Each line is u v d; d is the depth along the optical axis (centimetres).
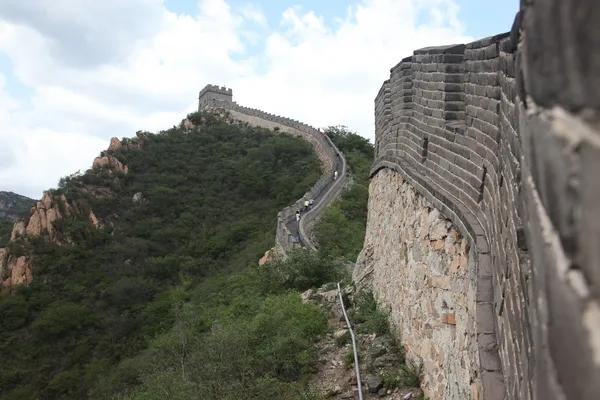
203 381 754
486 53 422
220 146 4391
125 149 3966
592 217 75
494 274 344
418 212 655
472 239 405
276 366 803
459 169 502
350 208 2773
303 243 1975
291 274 1525
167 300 2339
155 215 3359
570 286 82
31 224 3072
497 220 339
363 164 3872
